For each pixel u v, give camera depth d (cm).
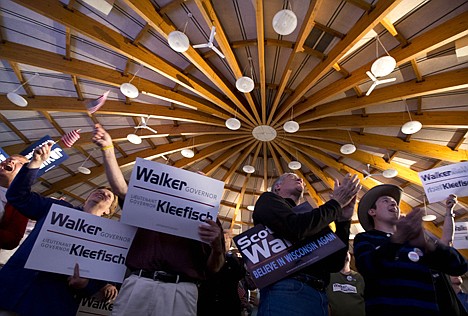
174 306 199
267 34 864
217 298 322
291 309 177
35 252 224
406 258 189
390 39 793
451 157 1064
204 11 693
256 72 1029
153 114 1104
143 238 235
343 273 439
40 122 1195
